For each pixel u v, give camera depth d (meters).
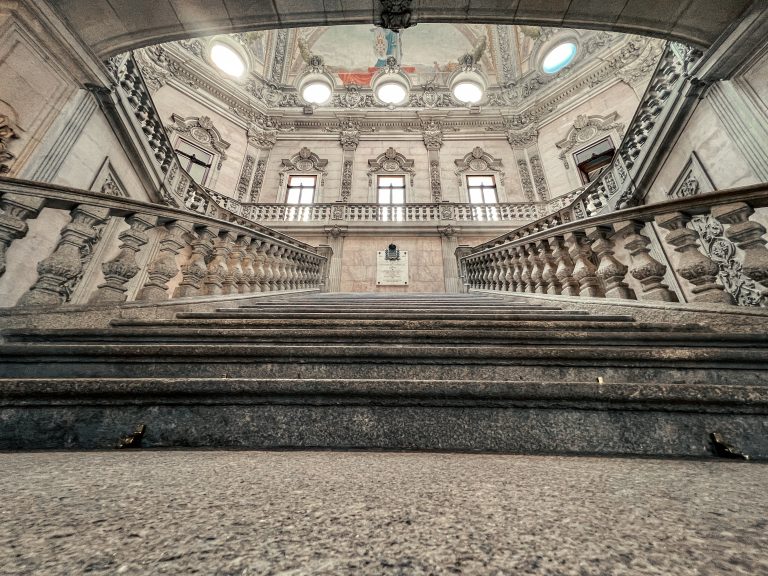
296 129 14.49
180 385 1.38
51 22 3.50
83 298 4.34
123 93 4.55
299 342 2.30
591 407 1.36
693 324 2.40
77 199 2.57
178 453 1.19
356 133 14.32
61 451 1.23
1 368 1.76
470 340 2.27
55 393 1.34
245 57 12.81
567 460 1.12
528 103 14.12
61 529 0.55
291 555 0.49
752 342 1.99
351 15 4.21
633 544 0.52
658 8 3.75
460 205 12.32
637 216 3.01
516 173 13.49
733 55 3.64
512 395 1.38
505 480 0.87
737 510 0.65
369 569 0.46
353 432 1.36
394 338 2.30
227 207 11.95
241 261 4.75
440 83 15.95
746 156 3.69
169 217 3.30
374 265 11.37
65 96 3.83
